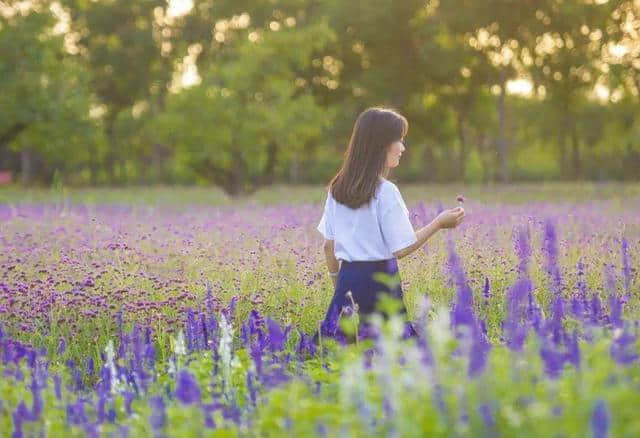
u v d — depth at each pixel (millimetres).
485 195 29781
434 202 22891
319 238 11180
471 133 67812
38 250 10156
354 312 4492
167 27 56344
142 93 57062
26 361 5082
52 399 4406
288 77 33406
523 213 14852
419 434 3109
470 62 47375
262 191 37188
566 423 3012
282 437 3479
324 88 51625
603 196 26000
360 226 5301
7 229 13273
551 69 46344
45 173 57281
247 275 8531
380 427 3312
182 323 7023
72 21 56875
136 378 4750
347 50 50406
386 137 5273
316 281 8156
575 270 8461
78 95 37125
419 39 47875
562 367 3807
